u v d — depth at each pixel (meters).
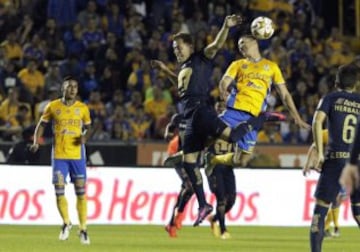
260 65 30.86
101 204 43.22
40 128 33.00
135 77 54.19
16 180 42.72
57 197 32.91
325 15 64.06
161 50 55.69
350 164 15.04
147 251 28.53
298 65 56.50
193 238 35.06
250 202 44.12
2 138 48.91
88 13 56.84
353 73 23.62
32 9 58.19
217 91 52.78
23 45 55.72
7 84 52.56
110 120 50.25
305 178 44.50
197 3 59.12
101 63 55.00
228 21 28.20
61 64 54.19
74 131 32.75
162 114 52.28
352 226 44.28
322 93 54.88
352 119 23.38
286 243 33.12
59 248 29.27
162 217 43.50
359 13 64.69
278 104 53.34
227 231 39.06
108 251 28.36
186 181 34.25
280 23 59.16
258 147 46.94
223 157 31.11
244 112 30.66
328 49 59.31
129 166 43.53
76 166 32.62
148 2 60.19
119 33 57.09
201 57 29.05
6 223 42.53
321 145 23.59
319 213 23.56
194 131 28.89
